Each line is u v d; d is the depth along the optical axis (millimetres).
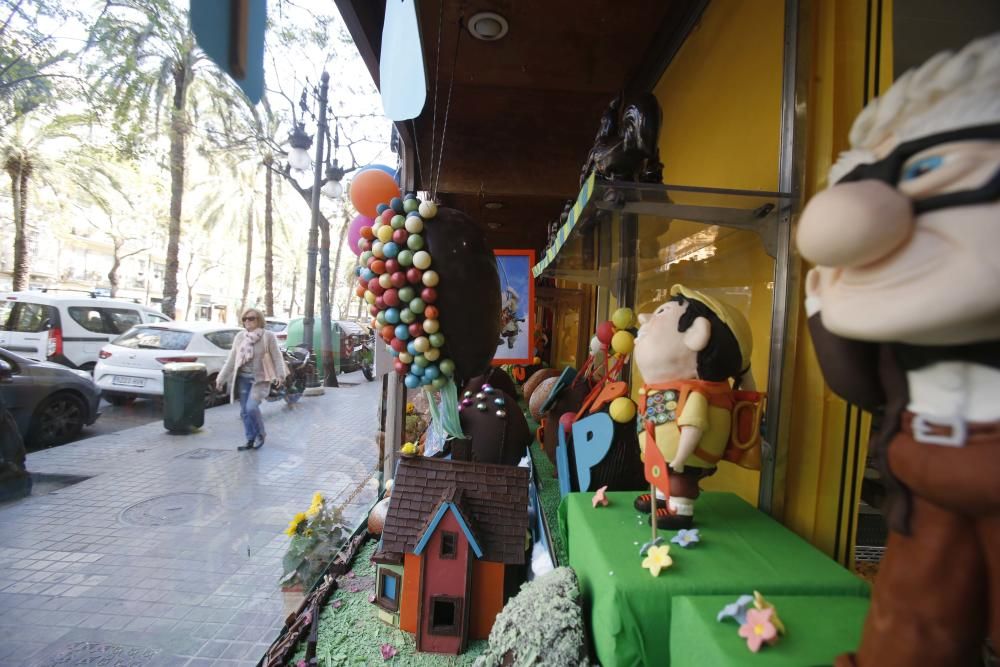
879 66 1089
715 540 1039
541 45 2352
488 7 2082
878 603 544
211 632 2029
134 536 2824
